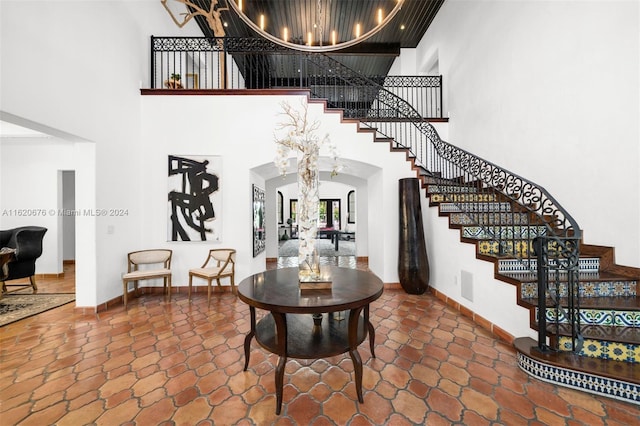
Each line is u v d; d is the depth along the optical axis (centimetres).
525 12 406
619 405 191
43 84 308
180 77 521
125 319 355
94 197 382
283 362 193
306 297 208
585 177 322
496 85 469
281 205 1417
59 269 612
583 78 323
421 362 249
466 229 368
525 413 186
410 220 455
